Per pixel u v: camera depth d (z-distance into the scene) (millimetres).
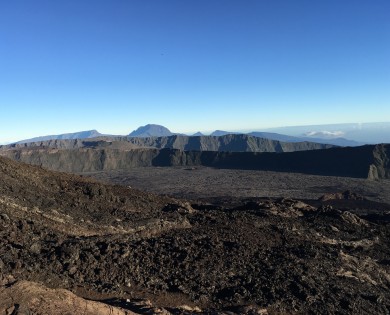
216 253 29203
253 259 29500
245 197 100125
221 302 22562
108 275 22641
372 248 40531
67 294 14984
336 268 31219
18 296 13625
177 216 37938
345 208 82562
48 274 20406
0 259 19922
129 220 33812
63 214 30875
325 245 37219
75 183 40531
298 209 52375
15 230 24578
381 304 26672
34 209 29562
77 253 23438
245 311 21516
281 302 23844
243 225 38594
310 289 26094
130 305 18141
